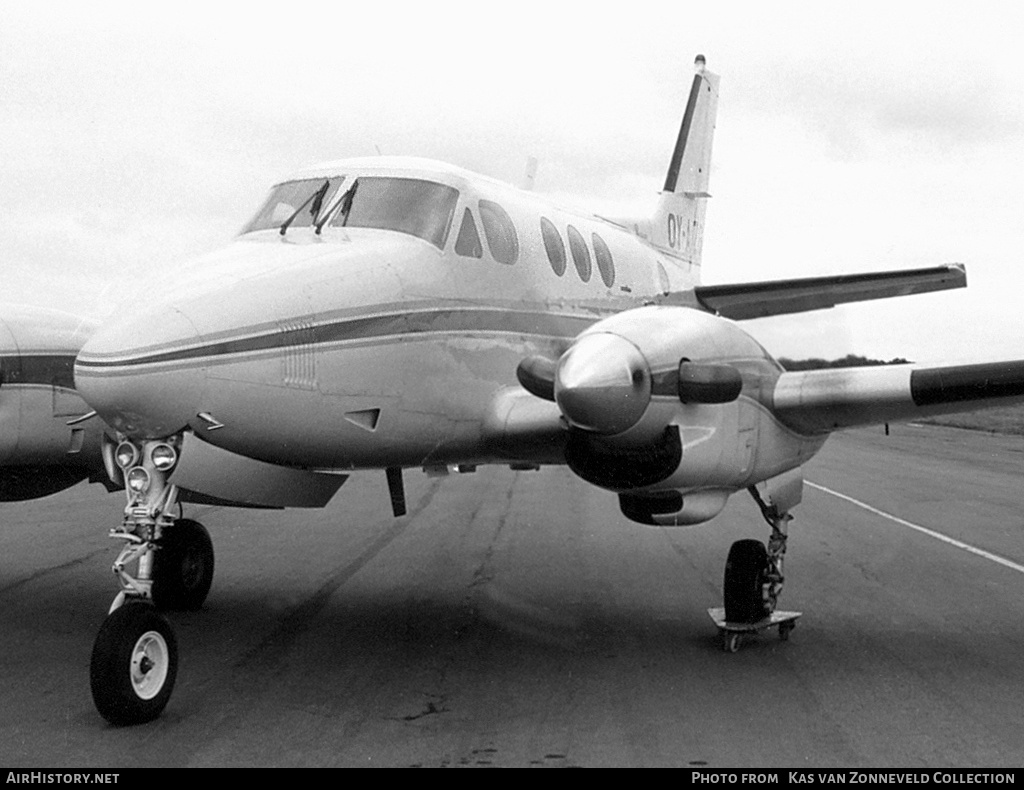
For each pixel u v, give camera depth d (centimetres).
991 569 1116
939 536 1335
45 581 1016
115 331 621
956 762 555
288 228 791
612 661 755
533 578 1057
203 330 625
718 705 654
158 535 647
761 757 561
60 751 559
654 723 618
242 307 644
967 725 617
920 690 689
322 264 705
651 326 703
